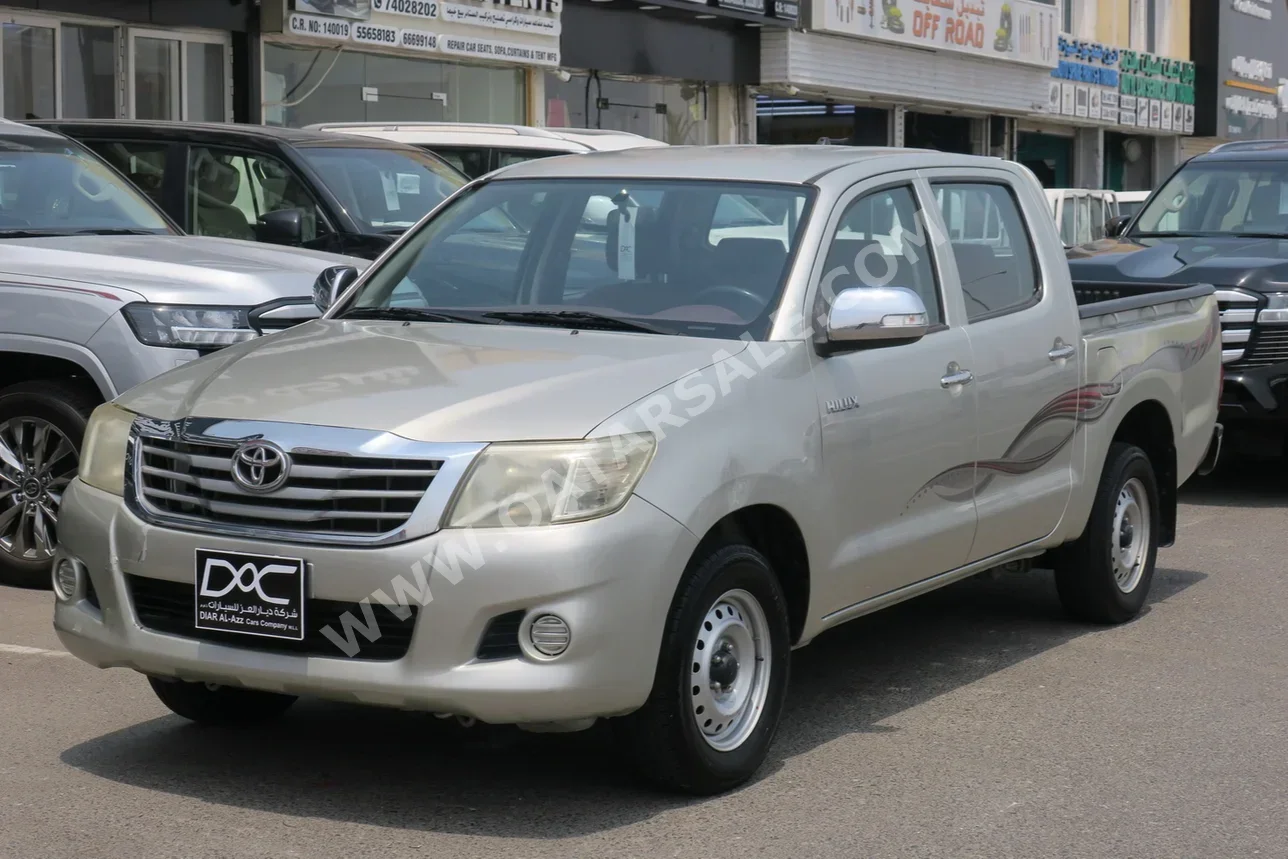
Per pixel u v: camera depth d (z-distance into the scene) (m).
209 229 10.82
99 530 4.85
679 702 4.72
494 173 6.35
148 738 5.49
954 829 4.75
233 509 4.61
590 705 4.47
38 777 5.07
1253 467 12.56
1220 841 4.70
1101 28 35.38
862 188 5.87
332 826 4.68
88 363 7.23
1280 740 5.67
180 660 4.69
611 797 4.96
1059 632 7.25
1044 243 6.85
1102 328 7.16
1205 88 39.12
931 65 28.50
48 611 7.11
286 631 4.52
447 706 4.43
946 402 5.91
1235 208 12.48
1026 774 5.27
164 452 4.78
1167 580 8.38
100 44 16.34
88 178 8.77
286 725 5.67
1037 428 6.53
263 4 17.45
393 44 18.61
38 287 7.38
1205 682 6.42
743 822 4.77
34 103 15.78
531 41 20.56
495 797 4.95
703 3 22.89
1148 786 5.17
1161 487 7.79
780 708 5.16
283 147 10.70
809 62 25.34
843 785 5.13
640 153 6.34
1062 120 33.69
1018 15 30.45
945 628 7.33
